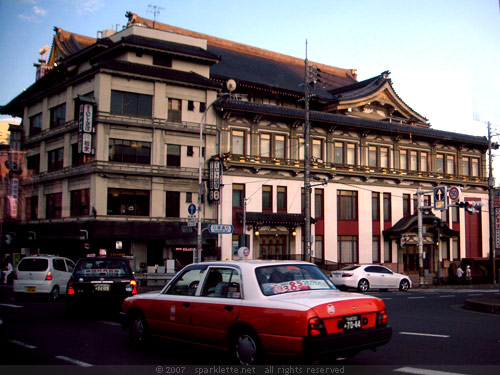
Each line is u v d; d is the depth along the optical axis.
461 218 49.72
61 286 21.50
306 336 6.79
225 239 36.75
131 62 35.53
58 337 10.95
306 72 32.88
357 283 27.62
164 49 36.62
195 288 8.76
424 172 47.25
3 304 18.66
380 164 45.44
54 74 40.56
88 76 35.28
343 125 42.91
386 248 44.94
